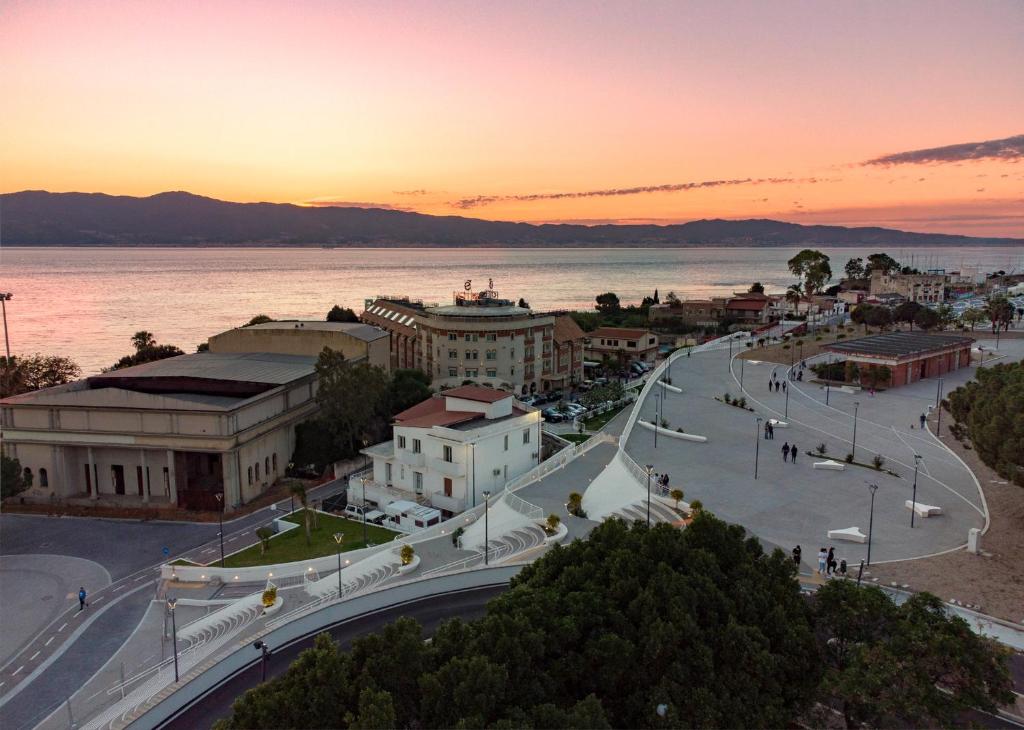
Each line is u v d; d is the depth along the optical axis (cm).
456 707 2247
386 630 2522
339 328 10438
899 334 11681
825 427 7738
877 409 8481
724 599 2759
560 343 12900
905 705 2295
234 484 6962
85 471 7375
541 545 4684
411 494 6831
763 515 5191
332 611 3991
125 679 4022
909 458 6600
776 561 3108
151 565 5694
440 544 5306
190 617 4803
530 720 2197
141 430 7019
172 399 6938
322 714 2234
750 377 10631
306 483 7788
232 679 3519
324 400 8112
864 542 4678
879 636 2692
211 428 6888
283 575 5347
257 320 15212
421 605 4144
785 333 14725
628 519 4941
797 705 2606
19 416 7194
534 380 12250
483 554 4834
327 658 2364
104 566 5688
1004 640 3381
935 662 2395
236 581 5316
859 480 5994
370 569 4925
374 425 8488
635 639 2619
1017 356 11594
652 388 9906
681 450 6938
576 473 6359
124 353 19438
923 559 4391
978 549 4506
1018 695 2909
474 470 6550
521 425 7125
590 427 9756
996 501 5384
